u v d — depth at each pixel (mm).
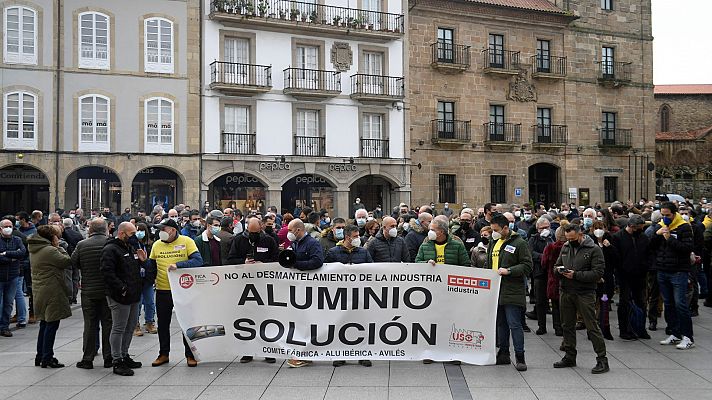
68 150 27484
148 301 12562
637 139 40281
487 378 8914
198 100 29406
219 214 11656
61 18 27469
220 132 29781
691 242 10594
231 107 30203
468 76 35406
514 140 36438
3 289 12219
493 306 9477
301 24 30938
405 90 33500
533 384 8609
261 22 30109
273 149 30719
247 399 7988
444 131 34844
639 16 40656
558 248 11570
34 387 8609
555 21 37594
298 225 9781
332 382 8742
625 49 40125
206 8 29719
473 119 35469
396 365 9695
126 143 28344
